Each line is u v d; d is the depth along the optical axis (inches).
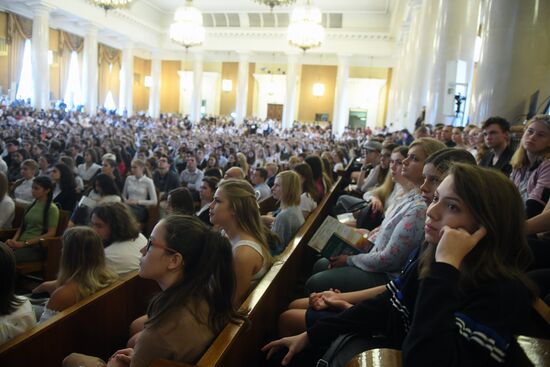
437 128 243.4
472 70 303.0
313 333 63.1
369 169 224.2
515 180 108.7
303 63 1006.4
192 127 863.1
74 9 704.4
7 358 65.1
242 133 816.9
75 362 69.0
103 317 85.7
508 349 39.1
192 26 679.1
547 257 79.6
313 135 821.9
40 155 286.8
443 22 302.5
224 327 59.0
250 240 84.0
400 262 83.7
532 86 166.1
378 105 970.1
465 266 43.1
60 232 162.1
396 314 56.3
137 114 960.9
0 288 69.6
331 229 99.6
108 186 175.8
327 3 810.8
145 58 1096.2
